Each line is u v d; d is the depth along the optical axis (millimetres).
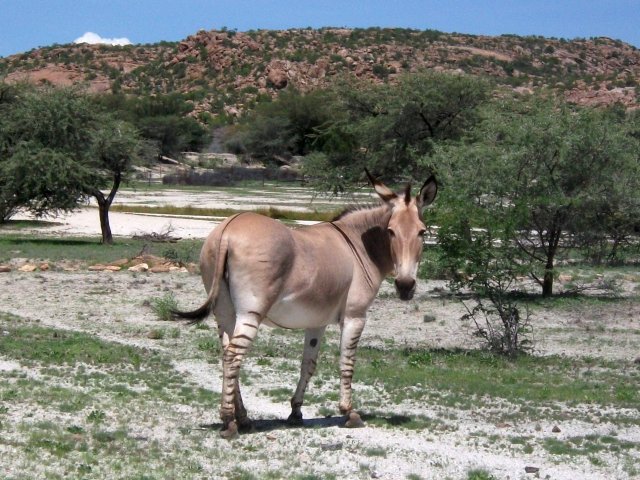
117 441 8516
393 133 38531
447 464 8383
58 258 30406
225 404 8773
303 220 49500
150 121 114625
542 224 23078
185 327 17469
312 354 9570
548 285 23891
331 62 187000
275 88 183625
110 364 13141
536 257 23844
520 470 8297
